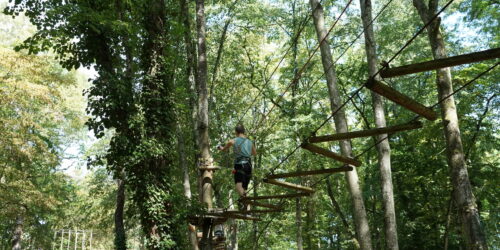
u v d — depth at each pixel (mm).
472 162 21219
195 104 19500
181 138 18703
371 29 16047
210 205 11320
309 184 26062
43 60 22672
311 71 24953
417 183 23672
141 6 14094
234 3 23094
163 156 13289
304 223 32438
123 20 14125
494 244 26453
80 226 34688
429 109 4031
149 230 12328
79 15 12391
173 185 13297
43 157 22266
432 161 22203
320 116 21984
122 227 17203
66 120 30141
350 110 27500
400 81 25406
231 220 25859
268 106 26375
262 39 27156
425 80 23953
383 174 15367
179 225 12727
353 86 23234
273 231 33938
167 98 13742
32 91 20750
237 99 25531
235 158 8062
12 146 20359
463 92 19938
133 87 14078
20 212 22172
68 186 37312
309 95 23484
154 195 12336
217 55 24906
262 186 27422
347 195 31250
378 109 16172
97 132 12883
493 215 23406
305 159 25109
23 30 26781
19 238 25094
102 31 13781
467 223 11688
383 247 29453
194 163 21312
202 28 14719
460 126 20312
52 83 23609
